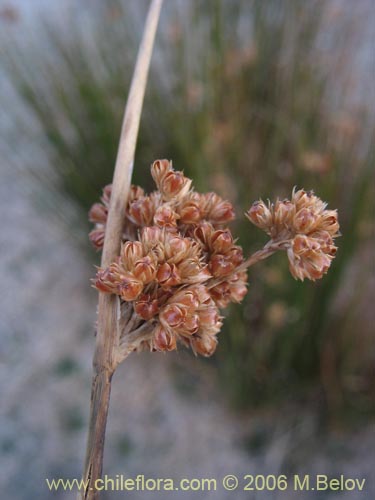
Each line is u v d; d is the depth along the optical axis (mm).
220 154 258
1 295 374
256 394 292
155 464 299
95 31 317
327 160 236
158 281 72
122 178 80
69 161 306
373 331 282
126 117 82
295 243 78
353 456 286
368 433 291
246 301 252
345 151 250
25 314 365
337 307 284
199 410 314
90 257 342
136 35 318
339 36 305
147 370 333
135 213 82
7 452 310
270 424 302
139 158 293
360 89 302
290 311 250
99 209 91
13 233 407
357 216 239
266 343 261
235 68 284
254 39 297
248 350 270
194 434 307
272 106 283
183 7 320
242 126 276
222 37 284
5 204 423
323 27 303
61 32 335
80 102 297
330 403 283
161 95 301
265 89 292
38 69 308
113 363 71
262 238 241
